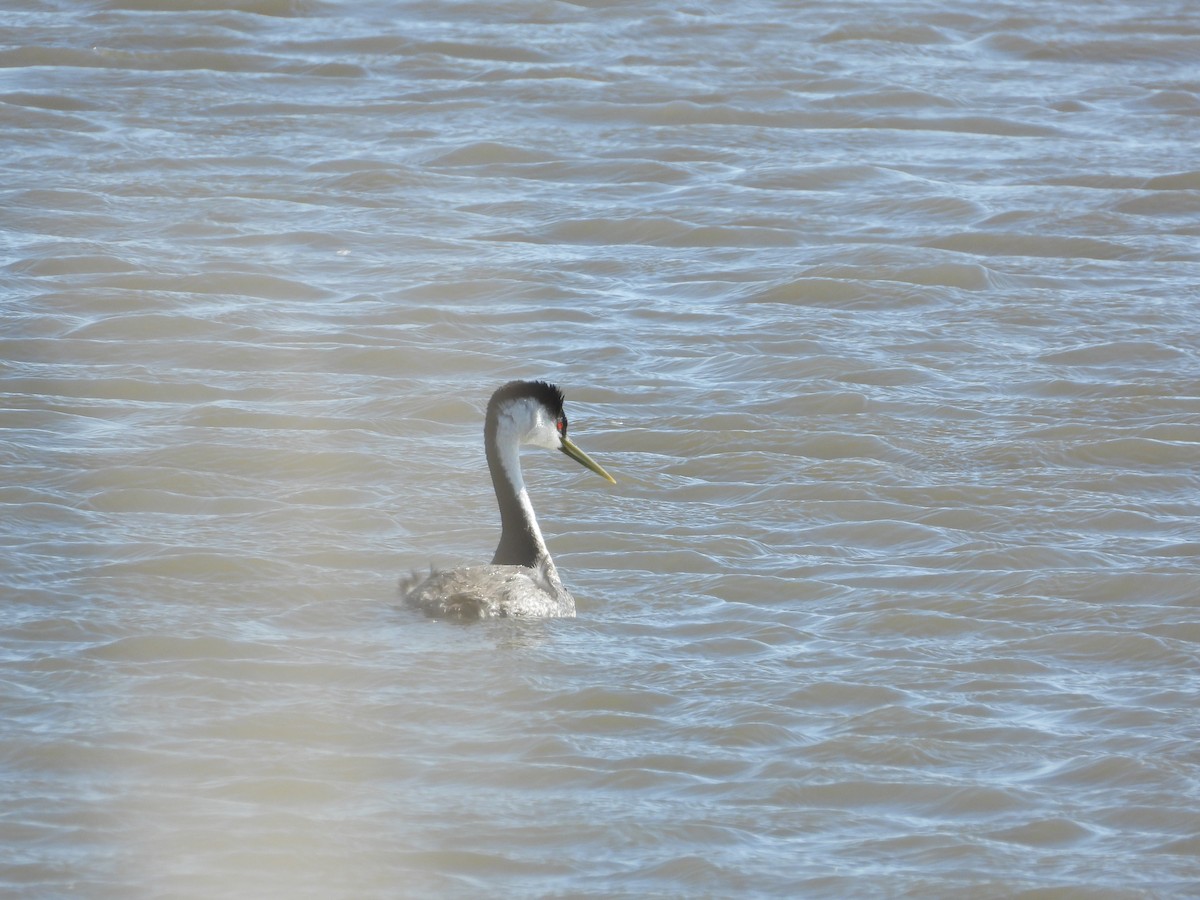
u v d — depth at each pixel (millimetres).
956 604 15281
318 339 22297
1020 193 28734
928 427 19797
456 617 14523
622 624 14820
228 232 26391
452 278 24703
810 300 24250
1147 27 38969
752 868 11016
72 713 12789
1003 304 24047
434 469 18453
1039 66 36469
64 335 22141
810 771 12250
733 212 27703
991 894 10727
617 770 12234
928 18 39031
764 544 16766
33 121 31312
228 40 36250
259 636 14273
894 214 27844
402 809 11617
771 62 35812
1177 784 12133
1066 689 13719
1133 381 21188
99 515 16938
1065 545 16703
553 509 17516
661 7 39062
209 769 12062
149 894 10516
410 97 33469
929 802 11938
